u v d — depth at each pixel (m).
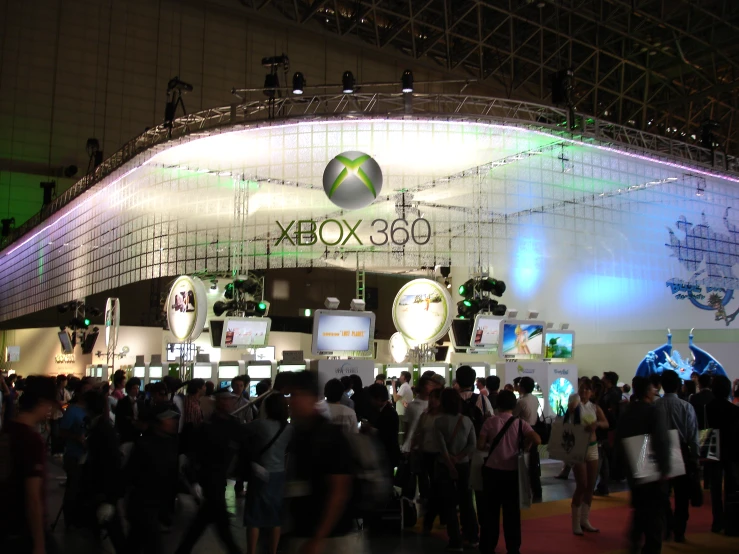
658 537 5.23
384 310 32.53
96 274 23.80
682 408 6.22
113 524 5.73
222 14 34.28
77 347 25.67
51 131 31.64
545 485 10.18
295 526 3.29
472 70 39.47
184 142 19.48
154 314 27.92
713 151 21.78
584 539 6.93
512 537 5.88
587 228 19.44
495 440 5.98
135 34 32.97
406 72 17.47
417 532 7.20
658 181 20.83
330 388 6.14
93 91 32.34
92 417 7.07
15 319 34.62
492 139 18.56
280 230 18.64
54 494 9.66
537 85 41.03
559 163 19.17
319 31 35.44
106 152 32.25
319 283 31.61
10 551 3.25
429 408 6.98
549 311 22.17
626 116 42.38
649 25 35.38
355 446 3.35
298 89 17.89
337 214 18.42
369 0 33.62
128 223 21.64
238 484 9.27
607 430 9.45
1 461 3.28
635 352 20.12
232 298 17.03
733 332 21.14
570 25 34.94
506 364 13.77
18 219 31.64
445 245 18.31
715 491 7.29
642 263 20.08
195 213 19.59
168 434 5.29
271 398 5.27
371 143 18.23
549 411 14.09
